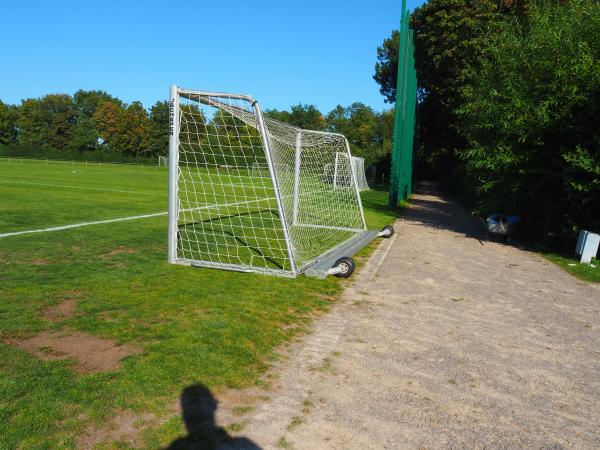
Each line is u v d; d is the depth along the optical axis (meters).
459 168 25.59
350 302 6.49
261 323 5.28
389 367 4.48
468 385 4.23
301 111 78.62
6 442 2.91
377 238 12.50
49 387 3.57
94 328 4.80
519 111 11.52
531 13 13.66
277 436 3.23
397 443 3.26
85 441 3.00
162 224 12.19
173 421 3.28
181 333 4.77
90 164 59.75
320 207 17.17
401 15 20.25
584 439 3.49
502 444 3.35
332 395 3.86
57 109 82.94
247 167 10.13
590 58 10.55
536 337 5.57
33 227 10.86
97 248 8.83
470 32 25.94
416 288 7.46
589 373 4.65
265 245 10.13
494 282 8.18
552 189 11.87
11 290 5.92
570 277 8.91
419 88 36.59
